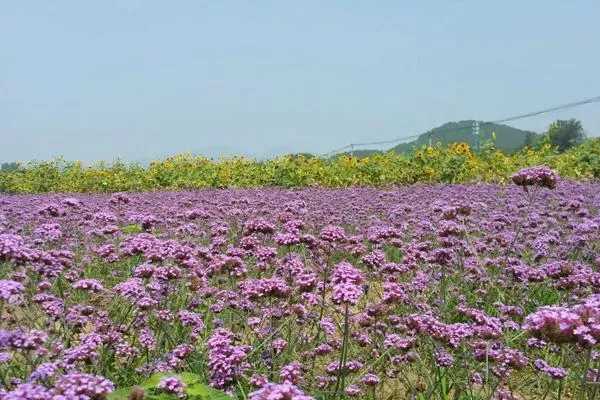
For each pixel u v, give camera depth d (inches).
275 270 305.9
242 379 200.7
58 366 171.6
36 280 242.4
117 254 314.0
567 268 248.8
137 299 213.8
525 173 267.7
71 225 469.7
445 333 204.1
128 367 211.9
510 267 289.7
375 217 509.7
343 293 178.9
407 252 332.5
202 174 1310.3
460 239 363.3
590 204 585.3
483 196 676.1
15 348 156.3
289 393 125.6
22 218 502.9
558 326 154.7
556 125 1214.3
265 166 1283.2
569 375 213.6
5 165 1541.6
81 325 233.8
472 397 202.8
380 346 237.5
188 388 159.2
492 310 286.2
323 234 261.0
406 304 288.7
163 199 764.6
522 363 202.2
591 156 1037.2
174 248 240.1
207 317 262.5
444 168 1091.9
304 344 244.8
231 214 450.6
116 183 1355.8
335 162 1243.8
